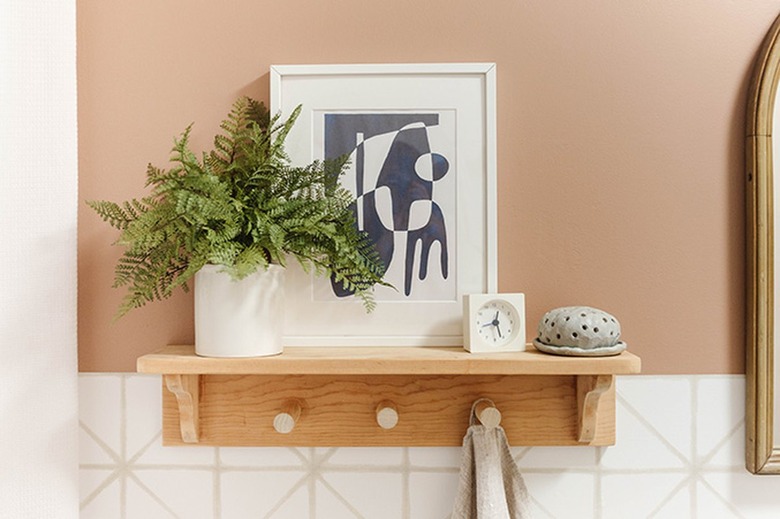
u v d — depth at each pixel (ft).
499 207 3.24
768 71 3.17
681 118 3.26
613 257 3.25
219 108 3.26
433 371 2.78
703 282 3.25
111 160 3.26
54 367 3.14
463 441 3.09
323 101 3.20
